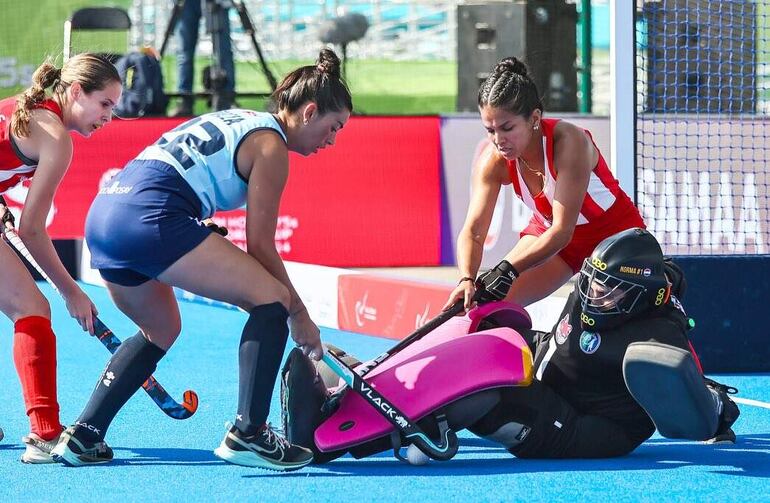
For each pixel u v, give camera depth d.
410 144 33.44
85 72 13.97
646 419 14.22
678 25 23.12
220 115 13.41
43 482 13.12
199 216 13.24
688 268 20.50
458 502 12.22
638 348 13.08
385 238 33.44
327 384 14.75
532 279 16.28
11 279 14.18
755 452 14.62
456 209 33.66
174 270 12.90
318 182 33.06
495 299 14.93
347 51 46.38
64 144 13.78
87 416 13.89
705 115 23.25
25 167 14.15
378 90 49.84
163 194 12.86
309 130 13.37
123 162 33.50
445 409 13.65
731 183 22.59
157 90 35.47
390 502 12.22
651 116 22.05
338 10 47.69
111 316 28.30
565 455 14.16
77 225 34.19
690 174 23.20
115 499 12.40
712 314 20.59
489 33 38.34
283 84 13.50
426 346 14.63
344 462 14.15
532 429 13.91
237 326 26.92
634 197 20.70
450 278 30.41
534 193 15.38
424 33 49.72
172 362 21.91
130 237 12.84
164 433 15.74
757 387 19.30
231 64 37.44
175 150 13.07
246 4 46.19
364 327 25.19
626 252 13.44
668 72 22.45
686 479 13.19
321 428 13.75
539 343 15.20
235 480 13.19
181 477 13.32
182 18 37.38
